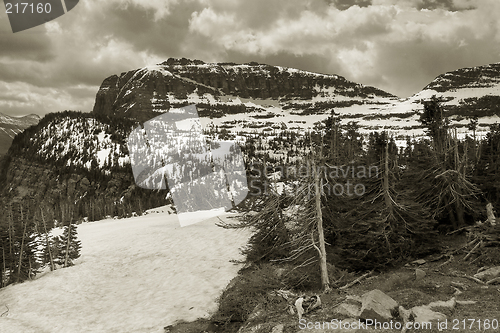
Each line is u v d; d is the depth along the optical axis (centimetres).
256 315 2069
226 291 2822
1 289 3841
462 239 2845
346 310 1780
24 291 3456
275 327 1795
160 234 5497
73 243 4644
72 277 3784
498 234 2412
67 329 2597
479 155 3425
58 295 3319
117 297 3228
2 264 4425
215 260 3906
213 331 2269
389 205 2625
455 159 3017
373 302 1681
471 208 2898
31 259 4534
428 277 2194
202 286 3191
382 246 2547
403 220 2622
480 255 2355
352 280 2378
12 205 4841
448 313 1609
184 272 3653
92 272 3947
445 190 2942
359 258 2555
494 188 3105
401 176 3127
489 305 1648
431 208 3105
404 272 2403
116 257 4550
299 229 2425
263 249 2936
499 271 2044
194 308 2733
